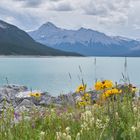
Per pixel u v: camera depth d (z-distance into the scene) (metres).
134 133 5.17
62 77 89.44
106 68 149.50
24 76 96.25
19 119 8.09
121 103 6.65
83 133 5.34
